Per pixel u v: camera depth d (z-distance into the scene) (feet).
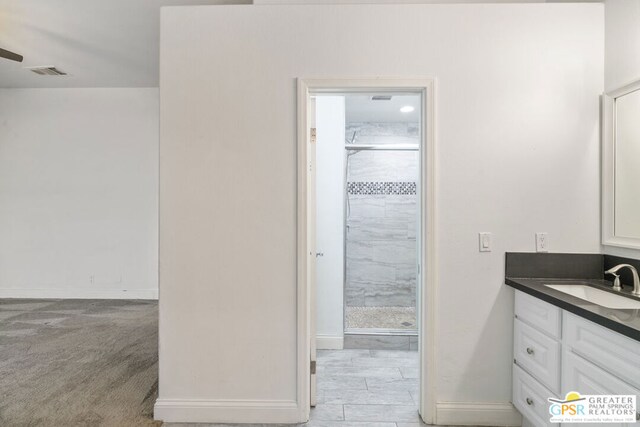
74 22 11.05
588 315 4.88
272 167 7.14
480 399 7.10
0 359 10.10
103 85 16.67
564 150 7.06
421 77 7.04
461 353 7.10
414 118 15.43
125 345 11.19
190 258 7.16
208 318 7.16
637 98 6.39
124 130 16.99
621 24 6.63
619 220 6.69
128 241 17.07
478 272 7.09
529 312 6.46
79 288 17.15
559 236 7.07
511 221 7.08
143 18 10.80
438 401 7.11
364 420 7.25
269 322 7.14
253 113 7.13
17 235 17.13
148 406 7.65
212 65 7.13
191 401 7.15
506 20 7.06
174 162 7.15
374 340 11.14
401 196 14.97
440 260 7.09
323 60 7.09
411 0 7.81
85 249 17.13
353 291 15.05
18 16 10.75
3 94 16.97
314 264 7.95
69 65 14.39
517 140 7.07
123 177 17.04
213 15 7.14
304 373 7.13
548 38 7.05
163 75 7.14
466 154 7.07
